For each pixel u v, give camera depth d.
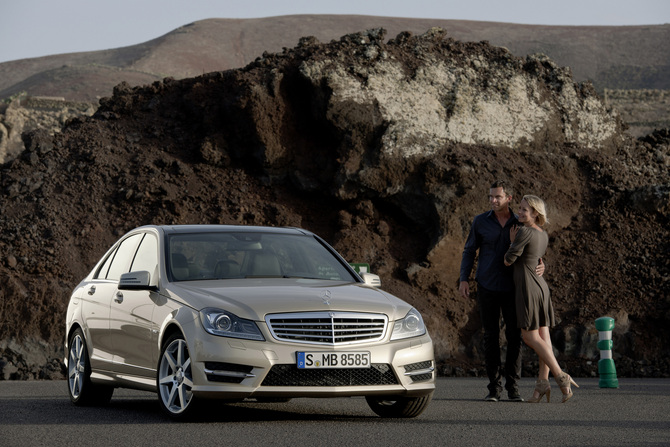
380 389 12.76
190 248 14.66
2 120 76.69
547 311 17.30
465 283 17.92
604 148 41.72
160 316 13.48
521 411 15.34
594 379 27.30
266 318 12.46
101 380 15.44
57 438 11.59
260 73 39.25
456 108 39.12
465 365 31.44
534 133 40.09
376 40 40.88
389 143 36.97
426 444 10.95
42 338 29.81
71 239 33.91
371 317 12.95
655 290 33.94
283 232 15.81
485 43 43.06
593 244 36.44
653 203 37.50
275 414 14.50
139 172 37.19
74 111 99.56
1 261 32.22
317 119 38.06
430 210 36.25
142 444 10.91
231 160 38.72
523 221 17.09
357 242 35.81
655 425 13.27
